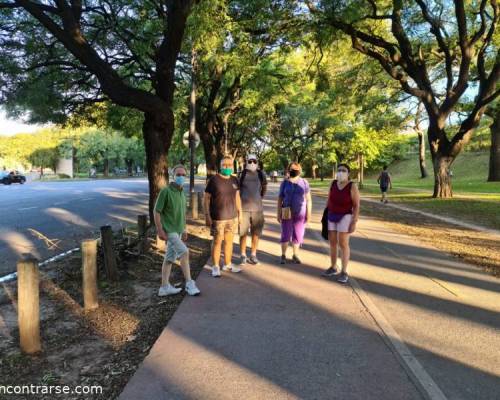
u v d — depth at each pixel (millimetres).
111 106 18047
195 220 13680
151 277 6746
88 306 5371
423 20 20500
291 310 5113
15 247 9703
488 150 60375
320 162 55906
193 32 12617
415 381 3482
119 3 12797
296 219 7449
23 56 12453
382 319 4828
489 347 4129
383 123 38219
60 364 4016
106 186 39031
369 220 13945
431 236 10719
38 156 76062
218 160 30703
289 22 16375
